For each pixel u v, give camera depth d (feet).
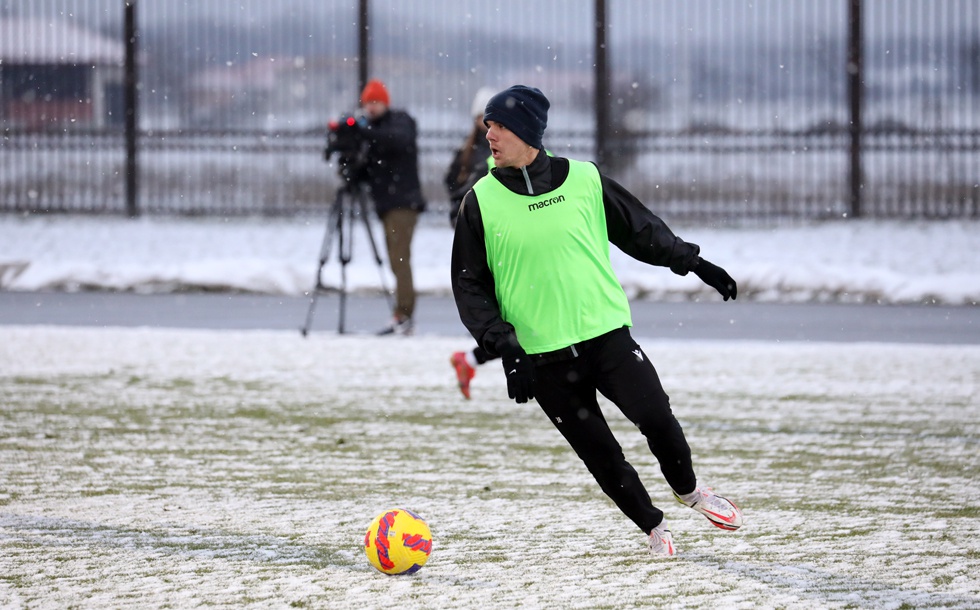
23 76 311.47
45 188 362.33
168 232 268.21
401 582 53.98
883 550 59.11
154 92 309.63
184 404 102.12
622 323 55.72
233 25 304.50
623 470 57.00
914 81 279.90
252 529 63.77
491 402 103.24
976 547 59.52
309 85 329.31
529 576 54.85
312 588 53.06
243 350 132.16
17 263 197.26
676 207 287.48
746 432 90.12
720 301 177.58
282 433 90.74
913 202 271.49
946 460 80.94
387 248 142.61
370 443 87.35
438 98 299.58
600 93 271.08
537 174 55.77
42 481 75.61
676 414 97.19
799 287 179.22
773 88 282.36
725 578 54.39
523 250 55.21
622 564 57.00
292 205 316.19
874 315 161.07
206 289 189.67
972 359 124.16
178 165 372.58
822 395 105.09
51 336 141.79
